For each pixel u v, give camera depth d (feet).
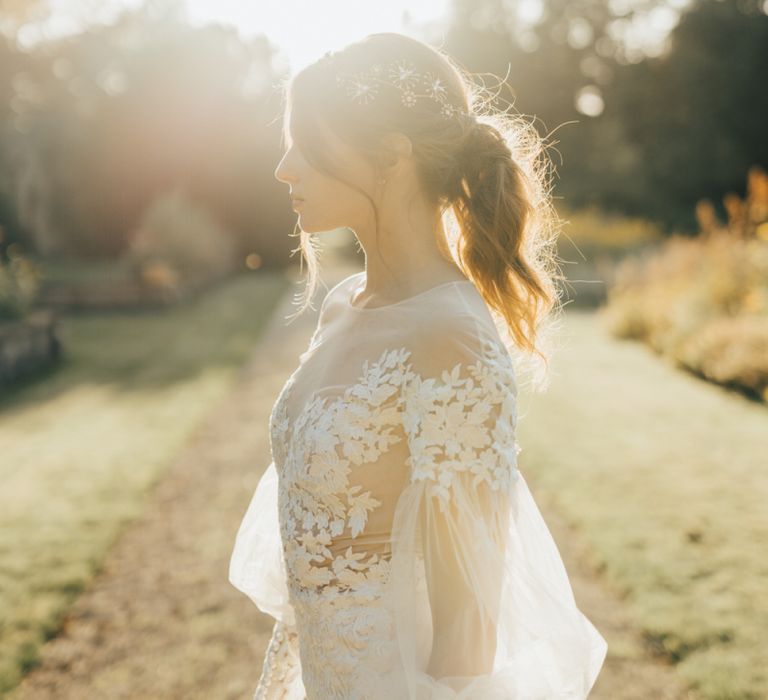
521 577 3.53
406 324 3.45
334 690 3.56
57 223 101.81
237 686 9.19
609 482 15.57
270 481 4.67
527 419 20.90
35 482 17.10
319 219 3.72
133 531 14.07
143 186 97.91
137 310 52.44
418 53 3.66
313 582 3.59
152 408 24.61
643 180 89.81
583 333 38.04
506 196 3.61
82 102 108.47
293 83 3.64
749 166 98.89
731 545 12.35
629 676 8.96
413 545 3.34
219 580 12.01
